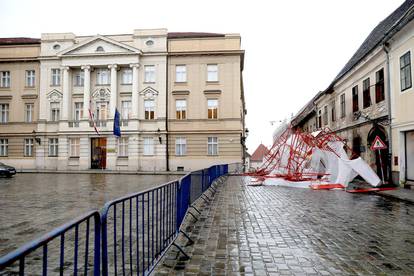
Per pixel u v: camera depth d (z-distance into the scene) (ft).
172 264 16.37
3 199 41.57
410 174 49.85
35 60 120.16
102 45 114.83
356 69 68.74
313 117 123.34
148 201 14.82
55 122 117.60
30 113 121.08
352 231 23.34
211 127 112.27
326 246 19.52
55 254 17.71
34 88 120.67
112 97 114.52
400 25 47.78
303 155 65.51
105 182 69.67
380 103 58.44
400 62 51.24
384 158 57.82
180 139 113.60
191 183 29.37
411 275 14.87
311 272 15.23
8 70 122.21
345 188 53.11
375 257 17.42
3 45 121.39
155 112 114.21
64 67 116.37
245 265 16.20
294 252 18.33
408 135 50.42
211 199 41.29
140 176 90.89
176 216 20.13
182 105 114.21
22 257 6.02
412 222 26.45
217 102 113.29
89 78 116.16
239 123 111.45
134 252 18.22
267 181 61.82
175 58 114.73
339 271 15.34
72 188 56.34
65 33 118.62
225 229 24.13
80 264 16.26
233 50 112.16
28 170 114.11
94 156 117.50
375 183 51.34
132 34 116.37
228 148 111.55
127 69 117.19
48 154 117.70
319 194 46.55
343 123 80.12
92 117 112.88
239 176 89.04
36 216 29.60
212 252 18.40
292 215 29.76
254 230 23.76
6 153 120.88
